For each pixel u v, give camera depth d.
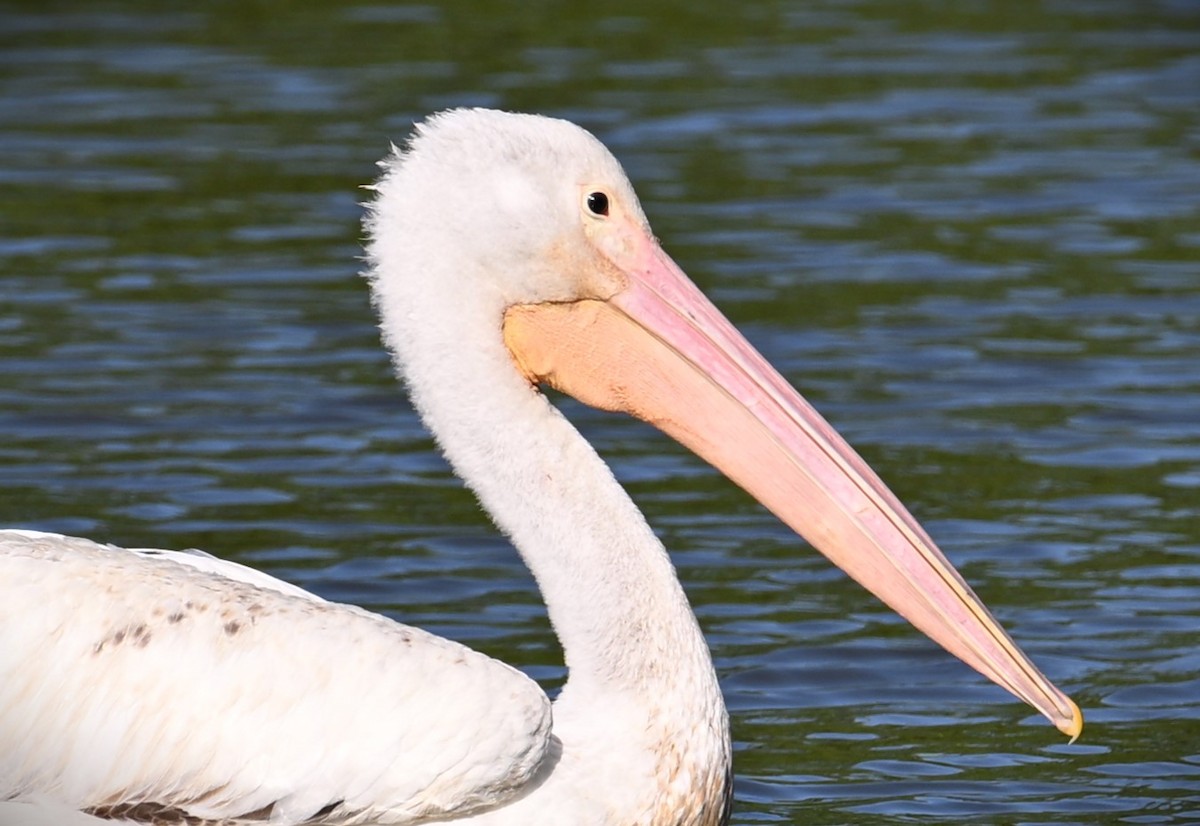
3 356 17.94
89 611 8.61
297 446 16.08
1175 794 10.84
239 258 21.16
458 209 9.25
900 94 29.11
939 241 22.06
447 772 8.57
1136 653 12.59
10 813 8.66
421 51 31.58
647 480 15.77
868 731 11.67
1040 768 11.20
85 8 34.78
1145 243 22.05
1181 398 17.33
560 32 33.19
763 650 12.73
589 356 9.50
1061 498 15.14
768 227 22.53
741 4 35.78
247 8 34.94
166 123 26.92
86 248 21.44
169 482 15.13
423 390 9.35
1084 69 30.77
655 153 25.67
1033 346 18.66
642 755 9.05
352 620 8.73
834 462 9.34
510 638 12.62
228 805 8.52
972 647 9.20
